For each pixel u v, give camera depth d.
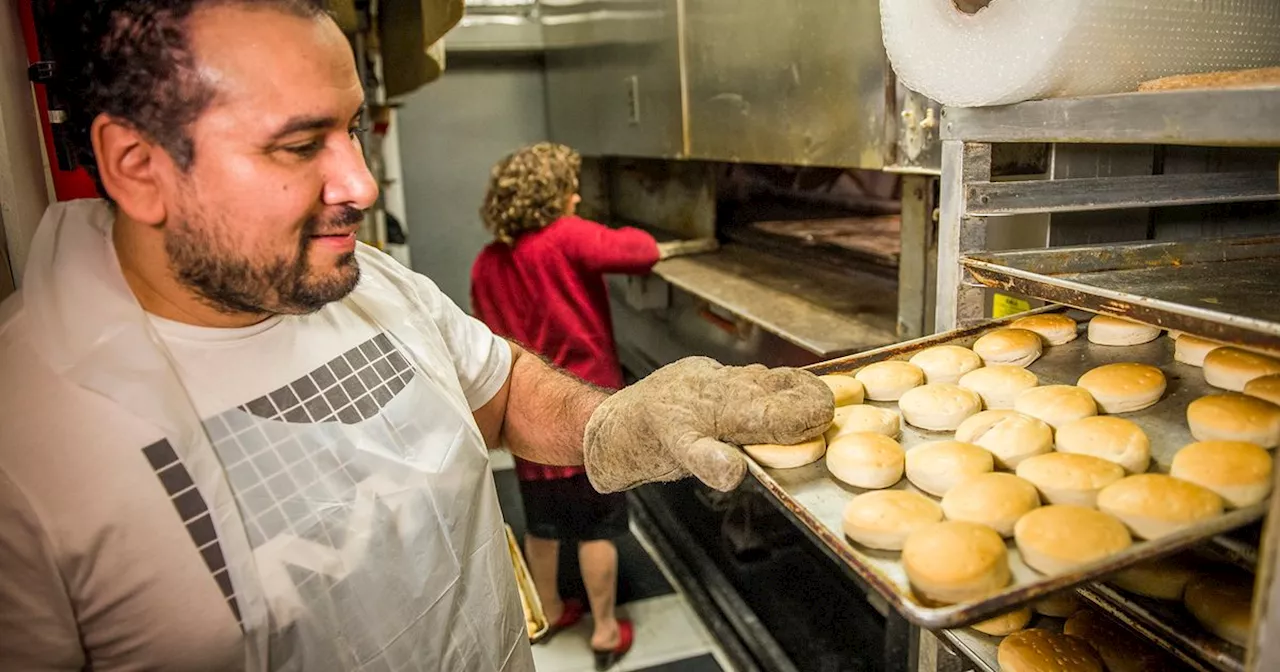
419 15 2.03
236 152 0.71
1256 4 0.93
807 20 1.83
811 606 2.33
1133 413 0.91
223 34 0.68
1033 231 1.18
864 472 0.82
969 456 0.83
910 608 0.58
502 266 2.34
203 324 0.82
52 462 0.70
